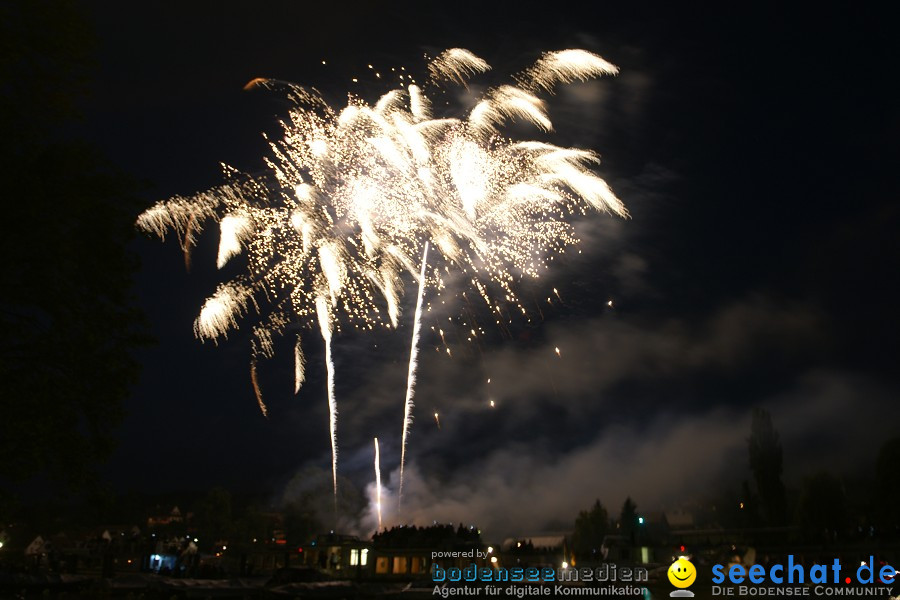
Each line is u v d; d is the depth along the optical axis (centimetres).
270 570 5762
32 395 2689
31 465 2661
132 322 2975
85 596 4116
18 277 2761
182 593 4069
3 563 6088
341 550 5050
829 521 7288
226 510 10988
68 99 2884
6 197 2588
